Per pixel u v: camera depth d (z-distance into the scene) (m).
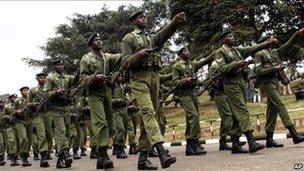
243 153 8.77
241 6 24.97
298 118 15.21
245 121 8.41
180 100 9.78
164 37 6.67
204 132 18.06
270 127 9.20
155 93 6.94
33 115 11.21
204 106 26.73
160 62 7.02
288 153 7.77
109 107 8.03
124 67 6.82
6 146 14.51
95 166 9.45
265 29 26.56
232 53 8.71
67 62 36.41
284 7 24.69
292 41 9.06
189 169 7.00
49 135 10.69
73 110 13.20
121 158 10.88
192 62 10.04
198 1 25.81
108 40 34.75
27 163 12.01
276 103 8.82
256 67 8.94
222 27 25.89
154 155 9.93
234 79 8.50
